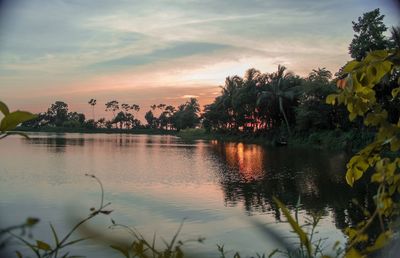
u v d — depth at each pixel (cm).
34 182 2377
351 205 1406
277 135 6769
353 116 153
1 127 95
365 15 3850
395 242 114
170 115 16912
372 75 146
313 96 5366
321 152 4641
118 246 107
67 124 15138
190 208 1584
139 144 7519
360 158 154
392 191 132
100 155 4622
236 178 2678
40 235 751
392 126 146
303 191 2069
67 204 109
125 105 16888
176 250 116
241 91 7469
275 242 127
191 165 3559
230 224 1184
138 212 1259
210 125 10762
